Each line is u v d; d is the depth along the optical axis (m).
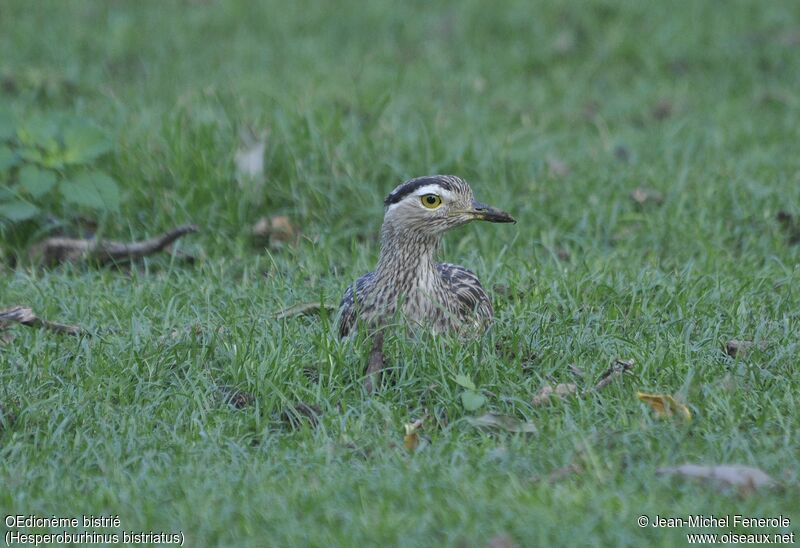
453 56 22.20
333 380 10.36
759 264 13.73
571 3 23.67
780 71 21.41
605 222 14.68
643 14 23.50
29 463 9.44
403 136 16.22
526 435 9.61
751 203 14.98
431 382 10.25
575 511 8.12
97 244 13.97
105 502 8.66
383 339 10.75
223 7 24.42
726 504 8.32
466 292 11.50
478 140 16.62
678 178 15.73
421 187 10.84
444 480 8.65
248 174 14.91
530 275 12.79
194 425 9.84
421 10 24.33
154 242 13.95
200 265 13.77
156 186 14.91
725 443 9.16
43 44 22.08
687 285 12.45
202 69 21.42
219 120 16.19
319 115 16.23
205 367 10.89
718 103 20.02
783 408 9.87
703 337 11.27
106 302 12.38
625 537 7.76
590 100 20.19
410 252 10.92
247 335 11.22
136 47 22.41
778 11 23.38
